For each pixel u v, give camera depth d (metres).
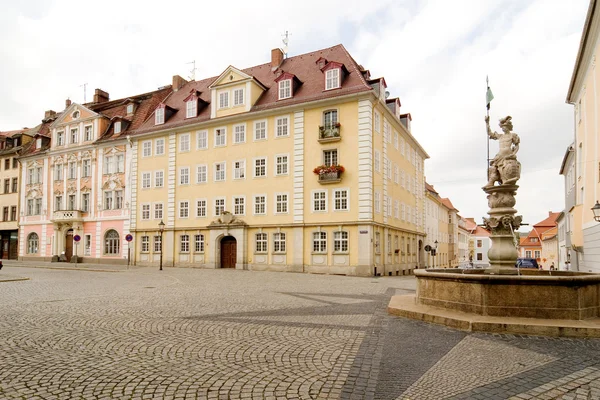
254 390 5.28
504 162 12.33
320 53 37.75
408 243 41.62
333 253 30.94
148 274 27.47
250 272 30.44
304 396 5.09
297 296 15.15
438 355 6.94
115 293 15.62
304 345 7.61
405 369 6.19
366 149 30.55
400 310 10.67
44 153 47.78
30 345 7.50
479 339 8.04
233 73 36.62
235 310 11.65
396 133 38.72
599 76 19.27
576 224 25.70
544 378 5.80
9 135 57.50
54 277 23.77
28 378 5.68
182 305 12.51
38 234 47.84
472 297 9.67
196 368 6.18
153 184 39.91
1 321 9.74
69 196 45.94
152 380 5.63
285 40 40.59
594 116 20.64
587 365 6.38
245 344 7.66
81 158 45.12
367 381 5.65
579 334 8.18
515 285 9.22
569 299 8.95
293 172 32.97
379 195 32.59
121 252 41.31
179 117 40.16
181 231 37.72
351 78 32.41
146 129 40.72
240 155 35.50
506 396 5.14
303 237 32.06
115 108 47.66
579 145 26.14
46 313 10.88
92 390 5.24
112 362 6.46
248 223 34.47
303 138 32.78
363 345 7.61
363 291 17.27
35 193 48.66
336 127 31.39
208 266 35.91
